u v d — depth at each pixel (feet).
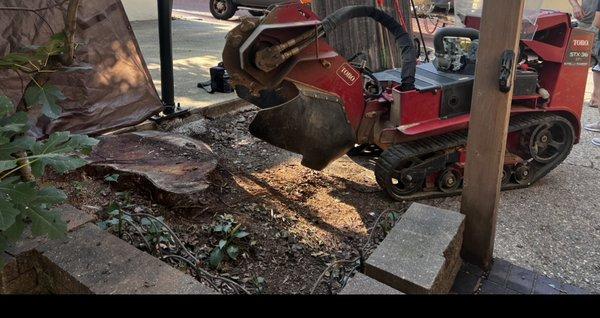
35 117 11.75
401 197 11.05
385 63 17.08
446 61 11.62
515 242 9.69
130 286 5.85
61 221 5.57
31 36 11.68
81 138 5.81
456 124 10.73
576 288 7.91
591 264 9.05
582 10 17.47
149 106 14.47
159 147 11.02
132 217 8.36
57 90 6.19
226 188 10.76
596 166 13.84
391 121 10.84
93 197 9.16
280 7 9.20
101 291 5.75
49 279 6.49
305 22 9.32
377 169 10.90
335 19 9.66
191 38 29.35
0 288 6.31
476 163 7.75
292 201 10.73
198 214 9.19
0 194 5.30
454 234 7.29
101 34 13.23
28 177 7.24
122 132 13.57
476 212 7.97
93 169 9.91
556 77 11.91
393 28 10.44
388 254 6.72
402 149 10.73
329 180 12.08
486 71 7.28
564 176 13.12
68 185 9.50
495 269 8.29
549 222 10.58
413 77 10.46
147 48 25.26
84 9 12.76
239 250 8.36
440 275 6.52
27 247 6.51
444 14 33.71
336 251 8.84
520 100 11.78
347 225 9.89
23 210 5.37
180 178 9.37
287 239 9.01
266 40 9.29
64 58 6.52
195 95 17.42
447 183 11.45
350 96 10.37
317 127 9.82
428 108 10.68
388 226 9.48
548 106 12.02
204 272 7.16
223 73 17.69
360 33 16.46
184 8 47.29
